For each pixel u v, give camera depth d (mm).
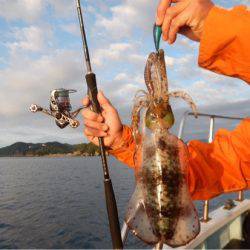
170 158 495
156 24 475
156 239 492
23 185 14148
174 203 487
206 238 1259
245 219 1434
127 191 10484
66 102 612
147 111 502
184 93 479
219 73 479
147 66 494
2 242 5477
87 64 629
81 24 622
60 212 7844
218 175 708
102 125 625
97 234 5703
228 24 435
